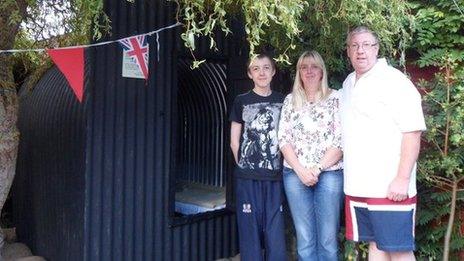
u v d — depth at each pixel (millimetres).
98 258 3926
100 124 3896
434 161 3637
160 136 4184
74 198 4059
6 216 6324
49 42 3771
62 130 4297
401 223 3002
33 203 5121
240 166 3746
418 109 2947
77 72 3307
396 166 3006
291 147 3480
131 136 4039
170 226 4277
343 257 4176
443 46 3977
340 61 4020
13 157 3771
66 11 3521
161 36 4152
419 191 3998
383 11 3580
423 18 3906
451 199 3740
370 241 3197
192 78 5395
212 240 4605
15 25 3492
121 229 4027
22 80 6191
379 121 3018
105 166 3932
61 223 4355
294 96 3523
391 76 3021
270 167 3666
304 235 3533
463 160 3680
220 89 5141
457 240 3838
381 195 3020
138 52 3994
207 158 5465
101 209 3930
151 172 4152
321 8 3381
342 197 3529
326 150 3422
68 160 4184
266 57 3707
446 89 3711
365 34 3082
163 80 4180
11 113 3732
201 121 5539
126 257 4059
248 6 2709
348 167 3178
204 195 5242
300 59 3484
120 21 3922
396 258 3084
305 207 3520
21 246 5309
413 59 4113
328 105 3451
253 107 3711
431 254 3971
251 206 3695
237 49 4609
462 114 3441
